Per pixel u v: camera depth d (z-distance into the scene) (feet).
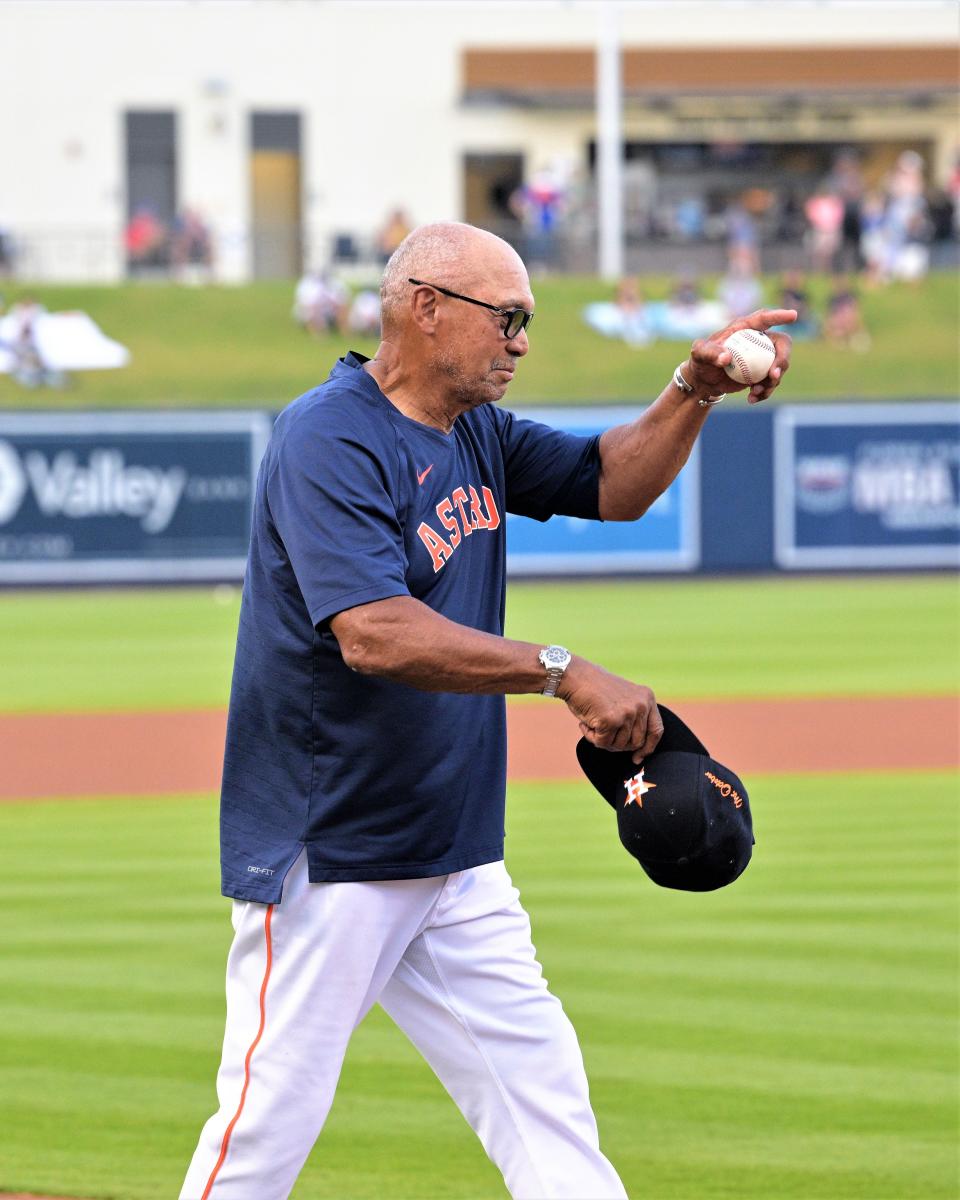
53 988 49.19
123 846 68.23
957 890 59.47
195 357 229.45
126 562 164.76
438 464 25.93
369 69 303.48
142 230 258.78
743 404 168.66
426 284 25.38
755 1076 41.63
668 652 119.55
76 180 302.04
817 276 247.29
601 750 26.76
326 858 25.26
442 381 25.79
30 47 298.76
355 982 25.52
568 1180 26.20
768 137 315.58
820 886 60.13
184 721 98.17
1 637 132.46
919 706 99.45
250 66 302.04
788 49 307.78
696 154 315.17
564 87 303.07
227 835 26.18
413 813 25.38
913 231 247.70
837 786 78.64
